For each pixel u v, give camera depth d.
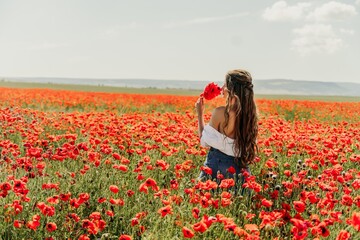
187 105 22.72
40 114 11.78
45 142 6.82
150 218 4.32
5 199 4.62
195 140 7.73
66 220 4.07
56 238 3.98
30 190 4.94
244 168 5.24
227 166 5.18
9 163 5.96
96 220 3.79
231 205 4.44
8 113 11.45
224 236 3.93
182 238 3.83
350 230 3.95
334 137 7.95
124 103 22.77
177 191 5.12
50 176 5.58
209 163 5.25
